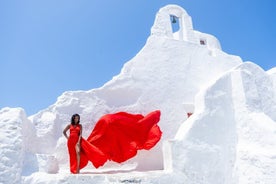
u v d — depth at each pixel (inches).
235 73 336.5
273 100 363.9
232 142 311.7
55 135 307.3
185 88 364.8
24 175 240.2
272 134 291.4
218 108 317.4
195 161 280.7
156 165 325.1
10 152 236.7
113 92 338.3
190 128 291.3
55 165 281.4
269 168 275.3
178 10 432.8
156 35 390.9
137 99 343.6
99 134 296.5
